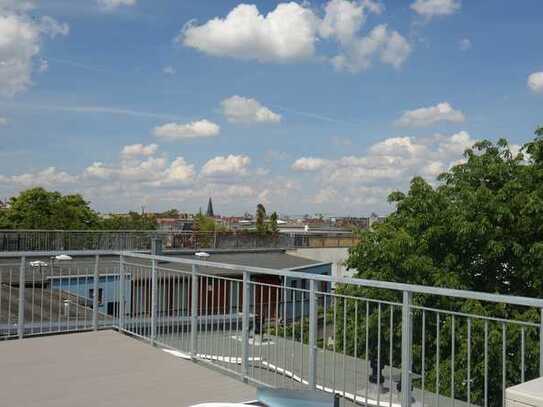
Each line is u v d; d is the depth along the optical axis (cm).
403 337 424
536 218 1566
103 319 801
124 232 2978
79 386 535
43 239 2667
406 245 1612
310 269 3186
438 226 1639
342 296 475
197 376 568
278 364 526
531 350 927
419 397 512
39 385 537
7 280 912
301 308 516
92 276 845
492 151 1809
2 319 795
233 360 580
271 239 3856
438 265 1616
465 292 377
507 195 1631
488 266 1645
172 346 670
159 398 502
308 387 489
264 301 564
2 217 4803
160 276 698
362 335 620
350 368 506
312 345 489
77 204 5025
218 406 341
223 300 607
